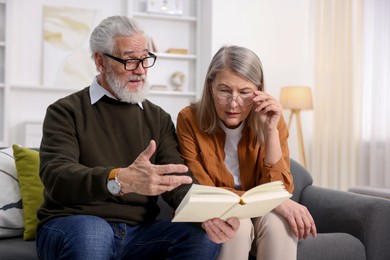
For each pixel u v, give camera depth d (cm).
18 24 471
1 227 198
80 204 163
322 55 488
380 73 411
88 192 142
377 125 413
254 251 170
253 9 507
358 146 442
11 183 205
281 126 188
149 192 133
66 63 484
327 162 477
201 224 154
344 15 456
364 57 432
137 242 167
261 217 165
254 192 137
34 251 177
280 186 142
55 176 148
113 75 174
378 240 199
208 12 503
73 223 149
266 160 174
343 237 195
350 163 445
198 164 180
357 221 202
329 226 216
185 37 530
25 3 473
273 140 173
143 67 177
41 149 164
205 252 156
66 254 142
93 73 491
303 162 464
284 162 176
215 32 495
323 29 487
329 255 188
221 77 171
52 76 480
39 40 478
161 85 508
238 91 171
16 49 472
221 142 185
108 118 176
